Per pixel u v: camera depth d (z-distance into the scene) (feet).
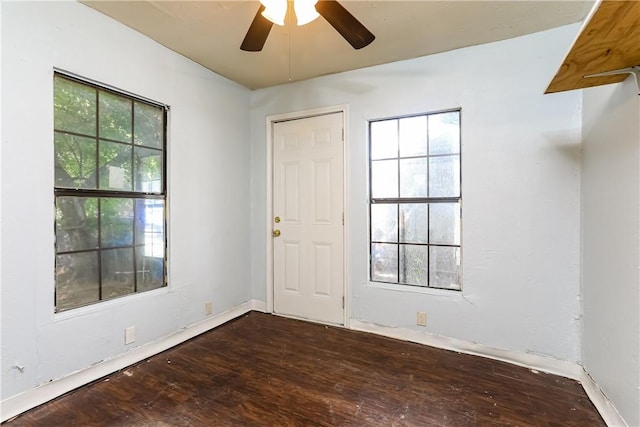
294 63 8.84
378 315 9.02
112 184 7.10
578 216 6.78
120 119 7.23
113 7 6.38
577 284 6.79
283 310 10.66
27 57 5.52
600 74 4.73
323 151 9.91
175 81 8.28
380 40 7.49
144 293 7.65
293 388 6.30
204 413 5.53
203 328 9.16
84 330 6.39
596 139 5.92
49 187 5.88
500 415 5.49
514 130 7.36
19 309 5.47
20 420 5.31
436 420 5.36
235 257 10.39
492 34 7.21
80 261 6.53
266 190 10.85
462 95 7.88
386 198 9.09
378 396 6.03
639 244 4.46
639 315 4.45
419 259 8.70
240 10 6.44
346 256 9.51
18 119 5.44
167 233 8.22
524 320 7.29
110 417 5.41
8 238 5.34
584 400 5.95
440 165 8.40
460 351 7.93
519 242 7.33
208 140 9.33
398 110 8.68
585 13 6.38
